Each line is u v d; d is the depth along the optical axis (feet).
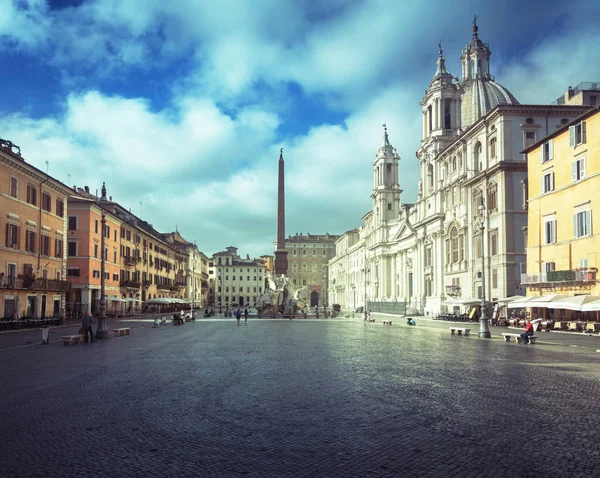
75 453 24.88
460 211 199.82
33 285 139.13
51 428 29.60
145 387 42.96
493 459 23.54
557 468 22.29
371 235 365.20
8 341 92.63
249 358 65.05
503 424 29.89
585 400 36.81
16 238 134.92
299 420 31.07
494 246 169.68
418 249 258.78
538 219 138.10
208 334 114.52
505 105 164.45
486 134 176.96
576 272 118.52
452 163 214.28
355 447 25.48
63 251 165.68
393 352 72.79
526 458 23.67
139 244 262.26
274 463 23.17
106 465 23.09
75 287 185.98
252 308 380.78
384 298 331.36
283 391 40.75
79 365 57.93
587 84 182.60
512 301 139.74
